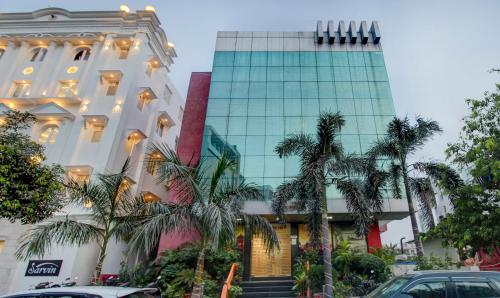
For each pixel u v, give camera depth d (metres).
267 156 17.03
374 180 11.84
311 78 19.89
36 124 17.92
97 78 19.55
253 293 12.23
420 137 12.28
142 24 22.05
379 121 17.92
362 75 19.86
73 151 17.11
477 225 8.47
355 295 10.83
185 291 11.28
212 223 7.84
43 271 13.64
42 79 19.88
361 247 15.48
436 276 4.94
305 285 11.91
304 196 11.57
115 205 9.61
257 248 15.75
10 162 8.00
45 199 8.52
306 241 15.93
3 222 14.87
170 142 24.84
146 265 14.24
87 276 14.49
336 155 11.23
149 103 22.00
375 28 21.56
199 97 20.67
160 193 20.64
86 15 22.06
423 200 11.87
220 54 21.00
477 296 4.66
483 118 8.88
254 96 19.19
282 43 21.62
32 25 21.92
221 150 17.22
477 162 8.28
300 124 18.11
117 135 17.89
